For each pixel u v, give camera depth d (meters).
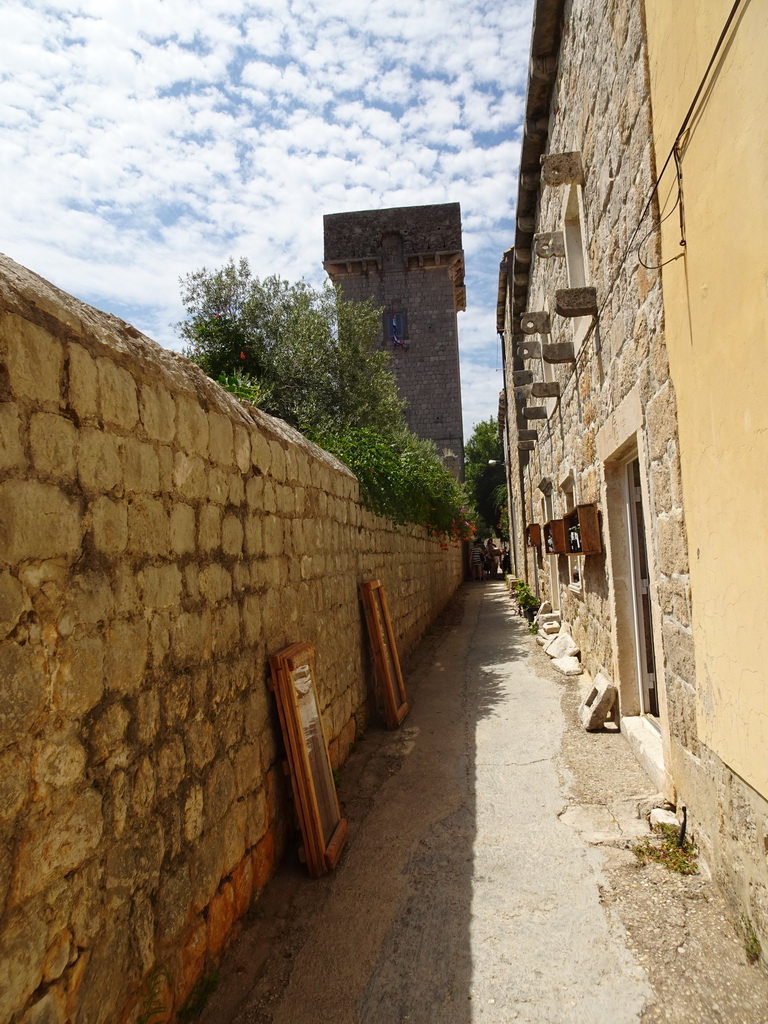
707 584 2.93
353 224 29.22
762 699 2.40
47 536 1.81
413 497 9.32
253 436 3.56
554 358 6.77
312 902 3.18
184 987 2.41
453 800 4.29
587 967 2.61
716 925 2.77
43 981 1.69
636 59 3.62
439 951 2.77
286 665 3.55
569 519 6.47
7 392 1.70
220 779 2.83
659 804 3.78
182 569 2.62
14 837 1.62
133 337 2.50
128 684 2.17
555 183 5.52
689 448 3.07
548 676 7.52
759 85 2.14
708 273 2.69
